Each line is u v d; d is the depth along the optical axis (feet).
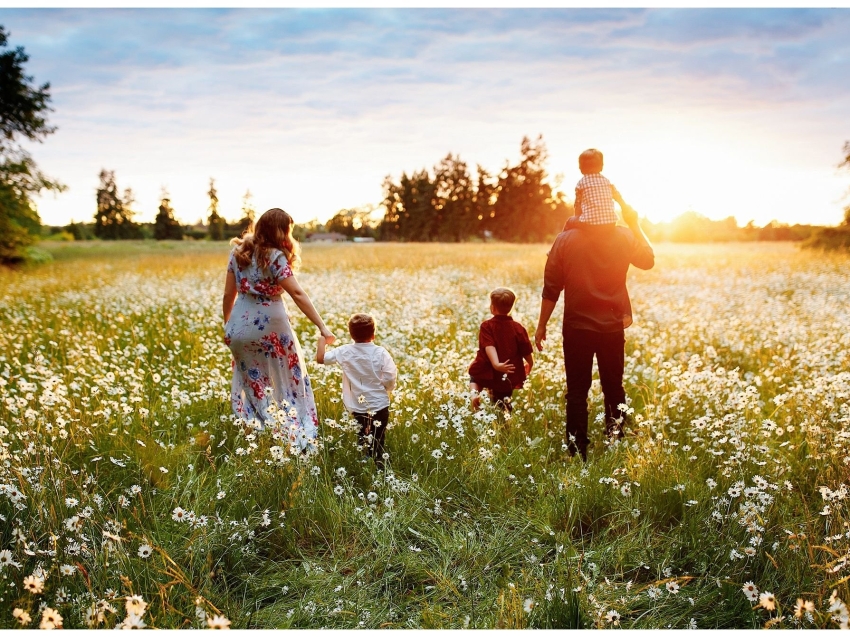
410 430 15.21
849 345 25.16
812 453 13.32
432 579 10.19
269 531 10.96
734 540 10.31
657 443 13.55
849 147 105.70
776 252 112.37
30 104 106.11
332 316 30.94
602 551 10.54
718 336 27.32
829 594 8.77
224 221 337.72
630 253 15.37
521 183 273.75
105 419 15.31
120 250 162.30
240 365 15.48
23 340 28.07
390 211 322.75
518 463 13.66
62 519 10.37
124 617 8.55
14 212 107.04
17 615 7.22
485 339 17.29
